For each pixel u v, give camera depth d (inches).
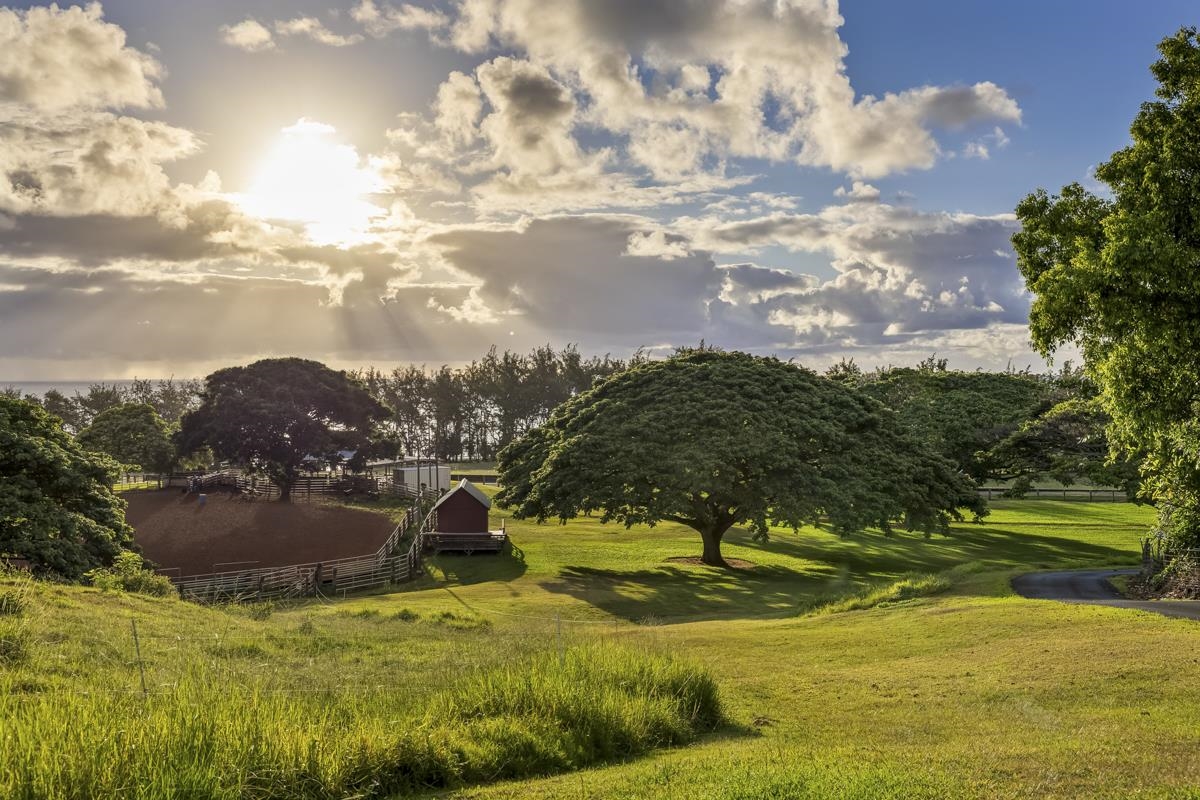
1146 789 310.5
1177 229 740.7
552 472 1824.6
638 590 1529.3
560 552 2041.1
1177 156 736.3
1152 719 465.4
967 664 665.6
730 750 416.2
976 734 447.2
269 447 2753.4
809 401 1919.3
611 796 310.7
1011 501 3164.4
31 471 1261.1
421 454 5664.4
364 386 3186.5
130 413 3373.5
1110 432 928.9
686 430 1785.2
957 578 1277.1
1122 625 757.3
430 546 2046.0
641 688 493.7
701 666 564.7
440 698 430.0
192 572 1824.6
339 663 613.0
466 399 5561.0
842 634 868.6
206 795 278.4
